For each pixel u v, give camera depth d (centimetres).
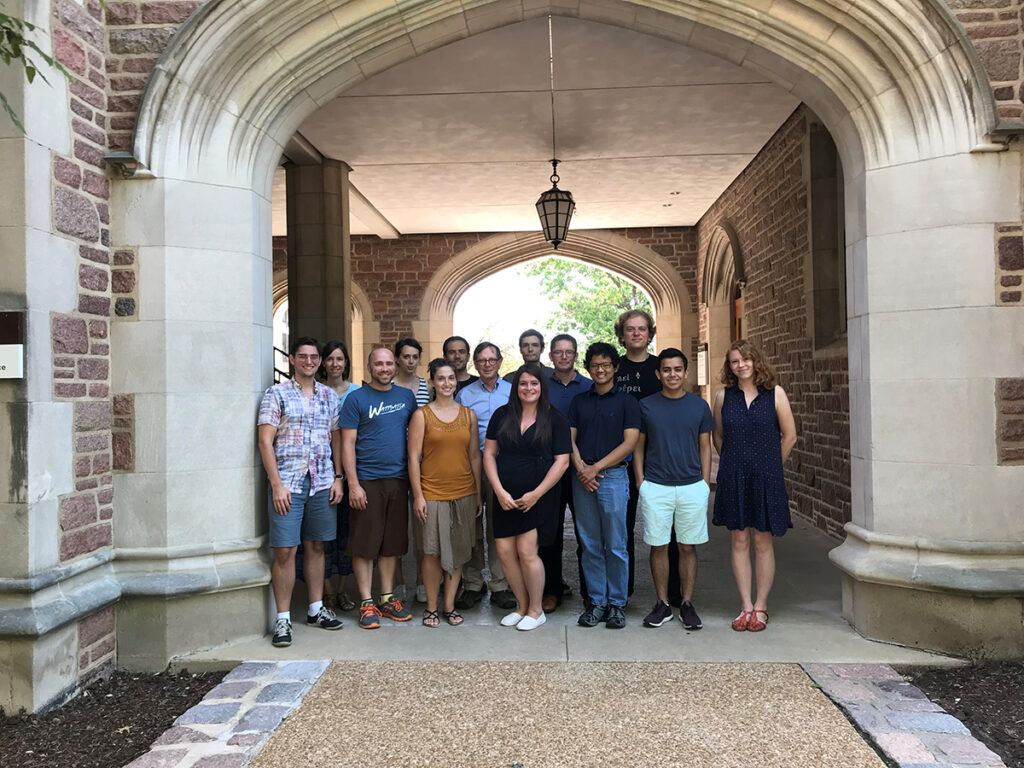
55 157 306
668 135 709
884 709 279
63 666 305
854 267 375
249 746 258
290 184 754
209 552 348
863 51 346
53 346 303
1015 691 301
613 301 2106
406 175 828
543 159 779
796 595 429
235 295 358
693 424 370
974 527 338
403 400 387
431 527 375
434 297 1163
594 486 370
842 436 553
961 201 338
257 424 366
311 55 362
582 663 328
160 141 341
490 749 255
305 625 384
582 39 502
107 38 347
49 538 298
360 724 273
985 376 338
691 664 326
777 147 703
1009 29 339
